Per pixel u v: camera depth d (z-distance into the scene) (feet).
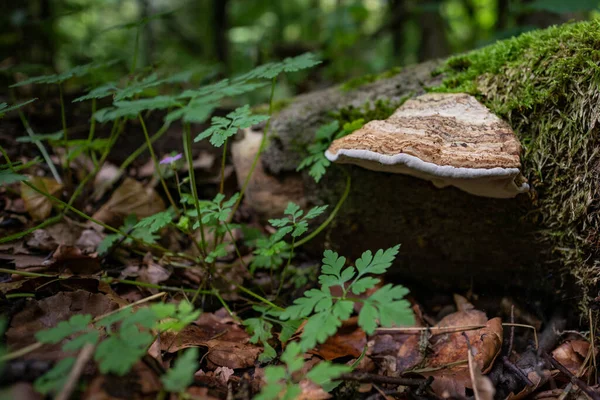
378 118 1.56
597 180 1.30
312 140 1.64
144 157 1.89
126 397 0.99
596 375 1.27
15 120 1.90
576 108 1.32
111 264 1.54
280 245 1.36
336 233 1.65
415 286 1.65
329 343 1.36
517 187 1.28
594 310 1.35
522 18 2.71
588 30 1.33
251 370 1.24
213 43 3.99
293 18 4.95
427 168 1.21
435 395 1.17
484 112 1.38
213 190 1.84
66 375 0.95
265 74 1.28
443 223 1.52
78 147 1.71
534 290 1.52
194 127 1.91
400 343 1.38
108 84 1.43
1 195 1.64
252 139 1.72
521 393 1.21
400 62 3.85
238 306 1.51
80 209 1.71
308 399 1.13
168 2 5.23
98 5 4.34
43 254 1.47
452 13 4.17
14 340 1.11
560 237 1.39
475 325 1.39
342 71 3.77
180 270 1.55
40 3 2.80
